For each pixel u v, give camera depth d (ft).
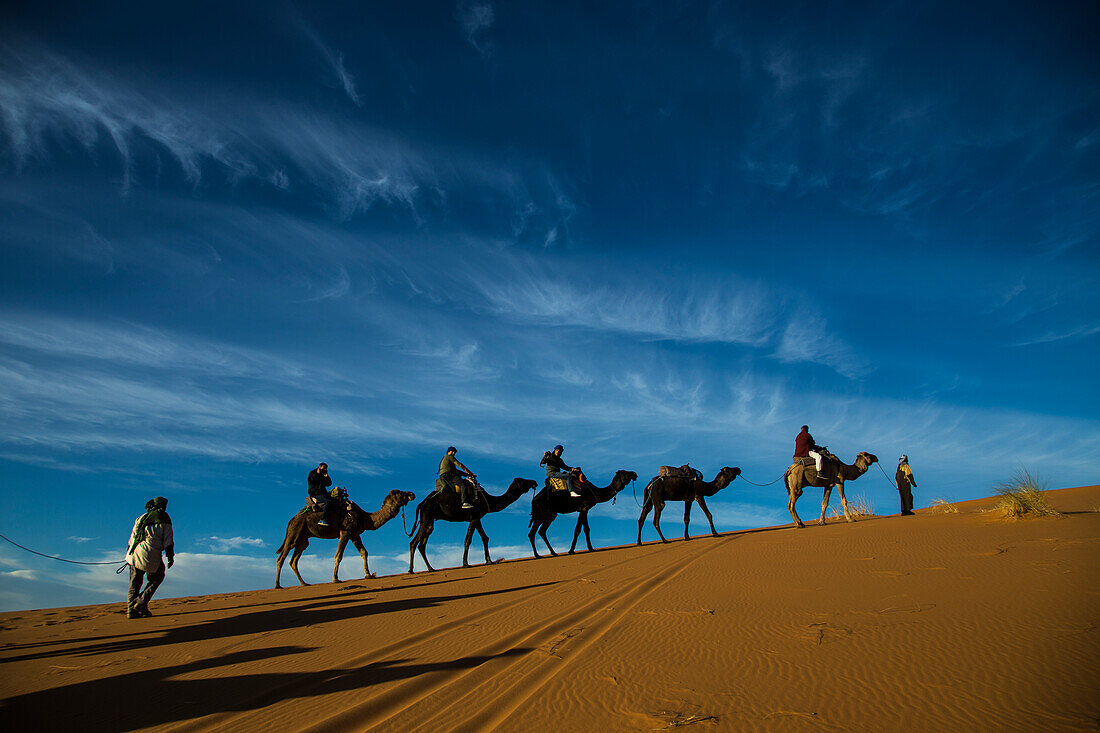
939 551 44.39
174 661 33.76
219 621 45.80
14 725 24.97
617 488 82.07
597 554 72.38
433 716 23.54
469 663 29.76
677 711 22.00
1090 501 70.08
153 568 50.08
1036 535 45.85
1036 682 21.25
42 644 40.83
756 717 20.98
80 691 29.01
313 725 23.35
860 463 80.02
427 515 73.97
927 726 19.21
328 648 34.55
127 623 47.67
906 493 75.56
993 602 30.32
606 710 22.68
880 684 22.59
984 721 19.11
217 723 24.26
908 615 29.89
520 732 21.49
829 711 20.90
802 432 77.36
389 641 35.06
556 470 79.87
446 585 56.49
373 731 22.58
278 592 63.93
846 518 78.95
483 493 75.20
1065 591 30.63
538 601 43.24
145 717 25.27
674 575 47.47
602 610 37.99
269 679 29.35
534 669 27.86
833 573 41.42
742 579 42.80
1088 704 19.30
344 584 65.36
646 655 28.35
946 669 23.20
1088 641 24.07
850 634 28.19
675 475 79.46
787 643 27.94
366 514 70.38
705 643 29.19
